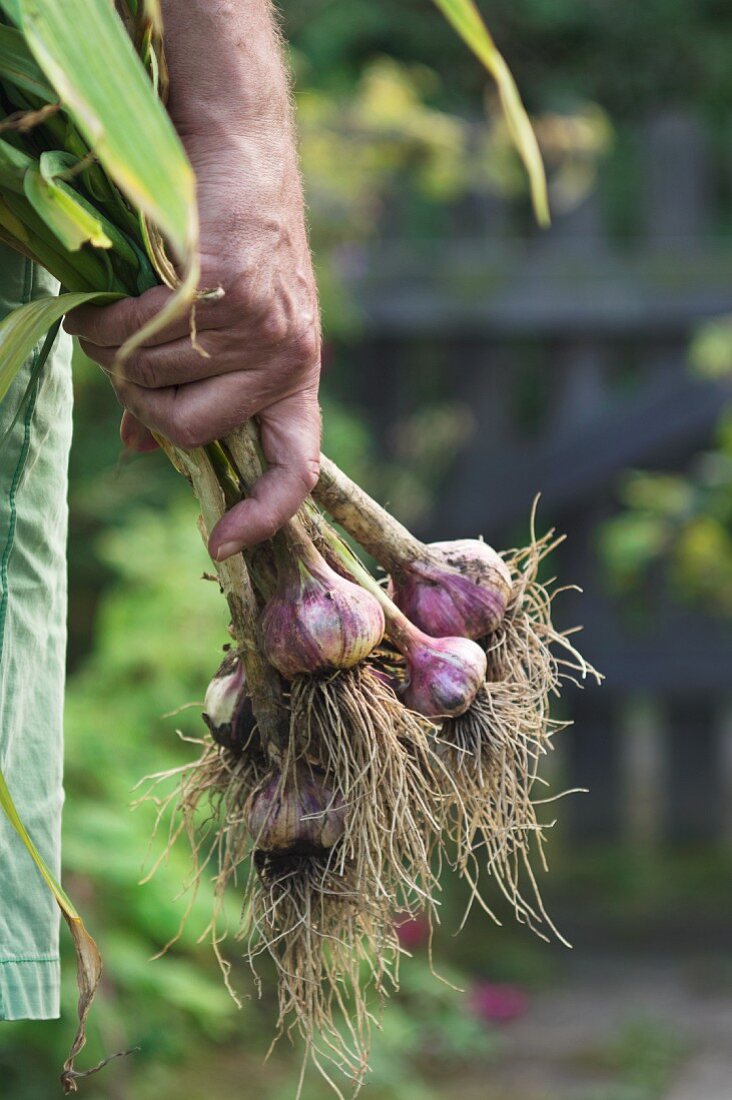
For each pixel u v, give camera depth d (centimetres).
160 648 366
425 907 144
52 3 97
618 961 569
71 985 296
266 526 129
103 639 397
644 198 608
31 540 149
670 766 685
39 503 150
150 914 309
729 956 574
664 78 555
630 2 538
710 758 680
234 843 152
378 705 139
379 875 137
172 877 311
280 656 136
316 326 128
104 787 340
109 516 473
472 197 604
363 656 137
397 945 148
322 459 144
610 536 512
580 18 536
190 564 386
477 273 602
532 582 159
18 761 150
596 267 603
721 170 608
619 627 643
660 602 643
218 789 151
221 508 132
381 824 140
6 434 143
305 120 518
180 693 369
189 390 126
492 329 606
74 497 468
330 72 535
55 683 157
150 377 125
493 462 616
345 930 146
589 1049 466
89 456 476
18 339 117
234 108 126
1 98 129
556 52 550
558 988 538
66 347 154
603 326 605
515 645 153
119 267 126
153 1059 351
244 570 137
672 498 504
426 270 602
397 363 616
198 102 126
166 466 495
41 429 149
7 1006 143
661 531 508
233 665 146
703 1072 440
